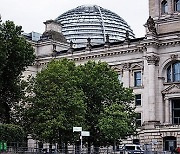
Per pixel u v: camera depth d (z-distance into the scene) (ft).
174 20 432.25
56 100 324.39
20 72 333.62
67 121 322.34
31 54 336.90
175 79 424.46
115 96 352.28
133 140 428.56
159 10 444.96
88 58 472.85
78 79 343.26
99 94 347.36
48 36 520.01
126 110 357.61
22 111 339.57
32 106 334.65
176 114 419.95
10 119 339.57
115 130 332.39
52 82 332.19
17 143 286.87
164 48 428.97
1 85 319.06
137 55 445.37
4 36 323.37
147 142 415.64
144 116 429.79
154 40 425.28
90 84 347.56
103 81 349.20
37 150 310.86
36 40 536.42
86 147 341.82
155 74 428.15
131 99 359.46
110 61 461.37
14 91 333.21
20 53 323.98
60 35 533.96
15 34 327.47
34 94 362.94
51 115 322.96
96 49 467.52
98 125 335.67
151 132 414.82
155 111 422.82
